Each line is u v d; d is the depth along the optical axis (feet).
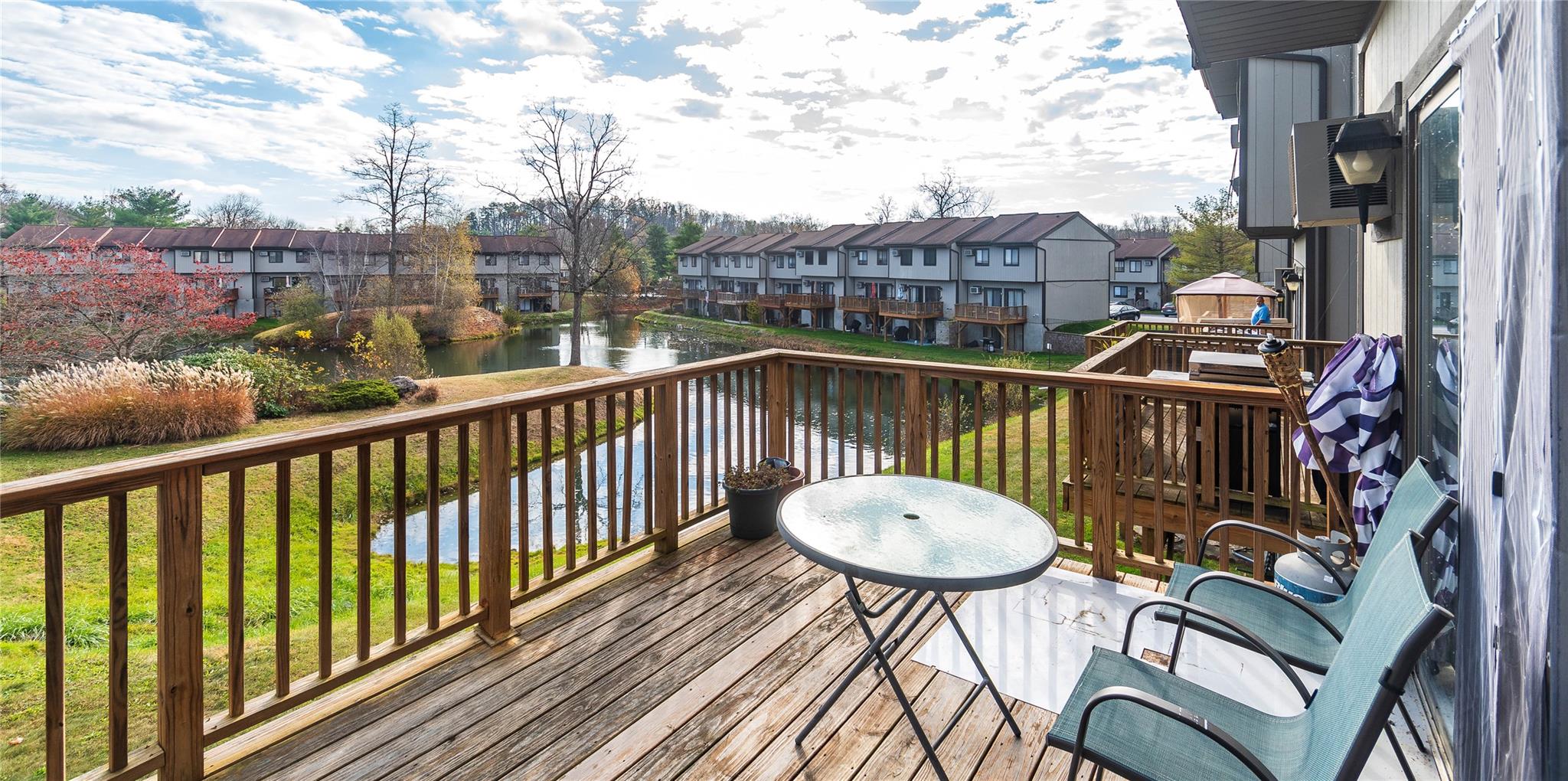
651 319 161.07
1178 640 6.77
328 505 7.55
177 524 6.43
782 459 13.74
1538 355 4.00
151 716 9.96
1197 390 10.14
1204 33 15.23
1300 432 9.52
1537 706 3.99
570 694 8.14
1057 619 9.67
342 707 7.79
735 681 8.39
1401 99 10.19
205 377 41.34
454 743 7.29
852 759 7.07
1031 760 7.01
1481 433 5.22
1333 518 12.39
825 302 132.98
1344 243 22.66
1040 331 104.47
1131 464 11.07
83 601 19.22
